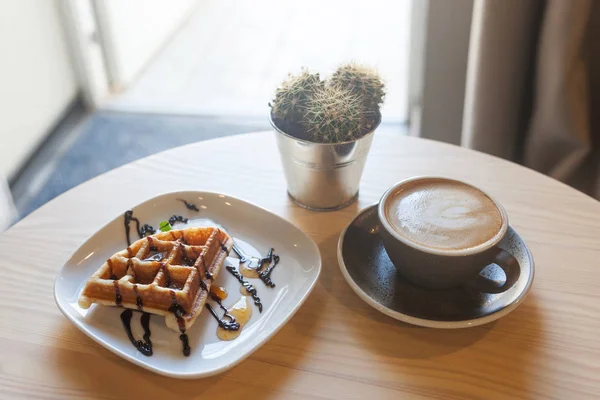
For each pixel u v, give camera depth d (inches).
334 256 21.2
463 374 17.3
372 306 18.8
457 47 38.9
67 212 23.2
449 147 26.4
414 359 17.8
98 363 17.9
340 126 20.6
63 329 18.9
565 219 22.3
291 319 19.0
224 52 61.7
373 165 25.4
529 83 35.2
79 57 52.4
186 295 18.4
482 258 17.9
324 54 59.9
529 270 19.0
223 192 24.1
